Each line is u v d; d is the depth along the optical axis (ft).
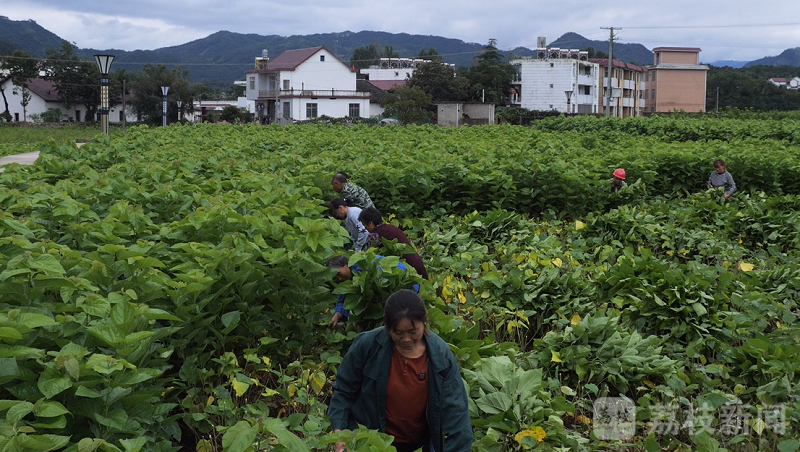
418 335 12.64
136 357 13.23
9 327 11.33
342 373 13.51
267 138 64.28
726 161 54.19
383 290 19.69
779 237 38.01
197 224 21.85
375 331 13.26
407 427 13.42
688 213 42.04
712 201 42.93
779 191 53.16
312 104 240.73
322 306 20.24
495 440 16.03
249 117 230.48
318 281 20.13
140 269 17.49
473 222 36.60
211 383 18.49
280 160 43.62
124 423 12.01
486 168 45.06
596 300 26.66
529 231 35.70
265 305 20.76
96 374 12.12
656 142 71.56
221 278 19.02
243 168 40.16
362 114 248.52
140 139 55.72
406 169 41.65
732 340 23.77
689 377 21.13
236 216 22.66
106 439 12.30
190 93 233.35
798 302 27.71
